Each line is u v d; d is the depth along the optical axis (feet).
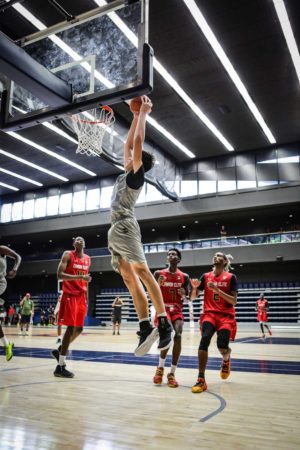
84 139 29.89
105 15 14.01
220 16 33.83
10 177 76.07
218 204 66.18
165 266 69.87
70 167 71.41
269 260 63.26
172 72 41.78
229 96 46.98
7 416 9.57
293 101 48.24
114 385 13.96
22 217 84.69
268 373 16.94
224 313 14.33
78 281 16.17
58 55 14.84
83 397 11.85
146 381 14.87
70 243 91.30
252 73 42.14
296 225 69.97
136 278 8.52
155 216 70.95
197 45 37.42
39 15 31.83
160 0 32.07
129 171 8.69
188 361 20.97
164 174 63.05
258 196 63.82
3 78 15.69
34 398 11.63
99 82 13.69
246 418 9.52
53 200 81.71
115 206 8.76
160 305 8.50
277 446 7.42
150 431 8.40
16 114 15.46
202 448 7.29
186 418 9.49
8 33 32.65
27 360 21.16
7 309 91.15
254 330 59.52
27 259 85.20
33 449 7.20
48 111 14.66
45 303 86.74
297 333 50.62
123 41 13.46
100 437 7.95
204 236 77.10
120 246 8.39
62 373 15.65
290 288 65.92
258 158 64.95
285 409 10.45
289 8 32.76
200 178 68.23
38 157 65.87
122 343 33.50
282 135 59.62
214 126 55.42
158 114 51.03
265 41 36.94
